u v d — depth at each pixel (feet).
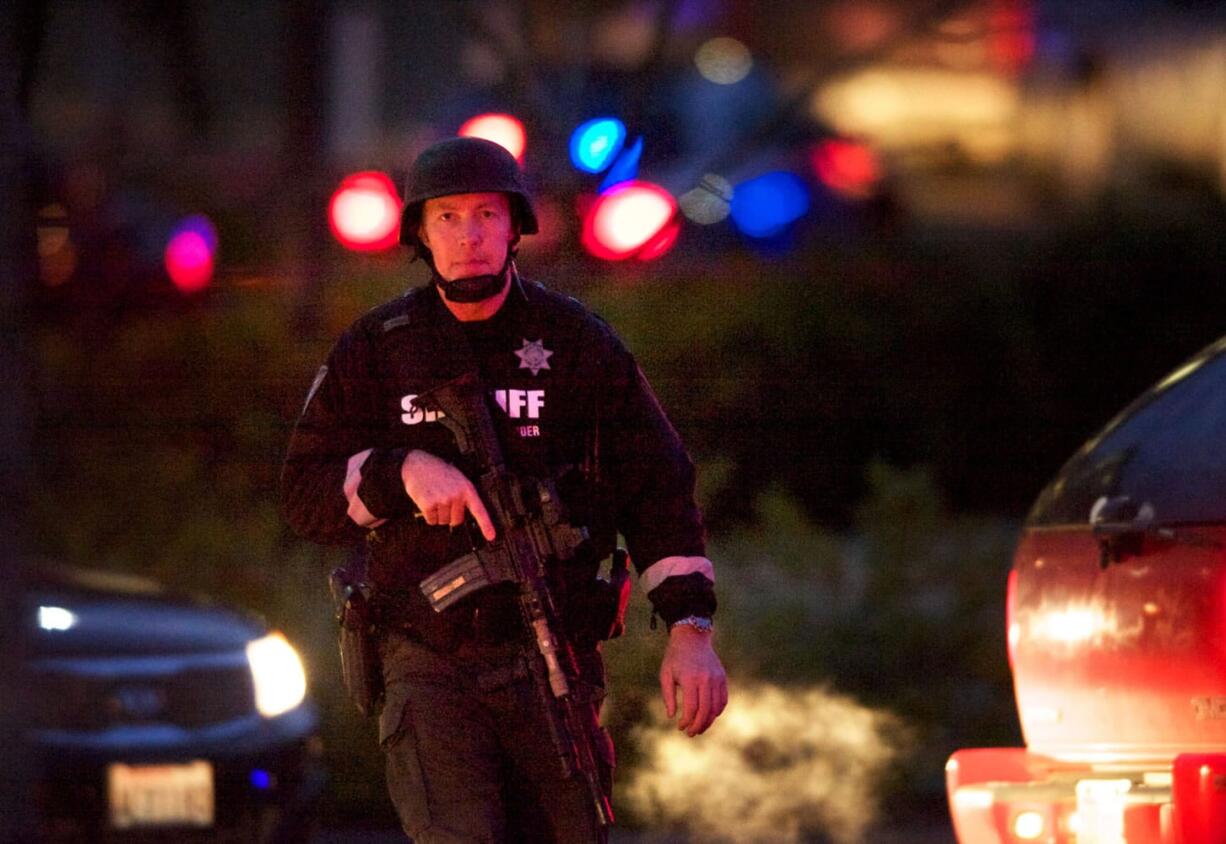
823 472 149.18
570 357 58.18
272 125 235.20
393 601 57.93
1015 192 248.73
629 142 133.59
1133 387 162.81
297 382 127.24
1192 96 267.39
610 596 58.23
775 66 248.52
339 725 106.22
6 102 53.93
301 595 116.16
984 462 159.22
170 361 126.41
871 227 194.49
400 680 57.52
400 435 57.67
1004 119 259.80
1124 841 61.16
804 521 126.11
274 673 89.20
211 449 124.88
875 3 250.98
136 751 83.92
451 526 56.29
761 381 143.95
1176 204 175.83
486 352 57.88
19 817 53.78
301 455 58.18
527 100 131.75
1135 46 268.41
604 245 132.57
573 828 57.47
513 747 57.26
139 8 169.58
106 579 94.17
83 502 121.90
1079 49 265.75
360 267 137.59
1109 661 64.80
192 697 86.02
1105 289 163.02
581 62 141.49
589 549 57.36
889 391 155.53
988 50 260.42
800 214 186.70
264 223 152.15
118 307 147.02
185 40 170.40
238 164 206.80
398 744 57.21
